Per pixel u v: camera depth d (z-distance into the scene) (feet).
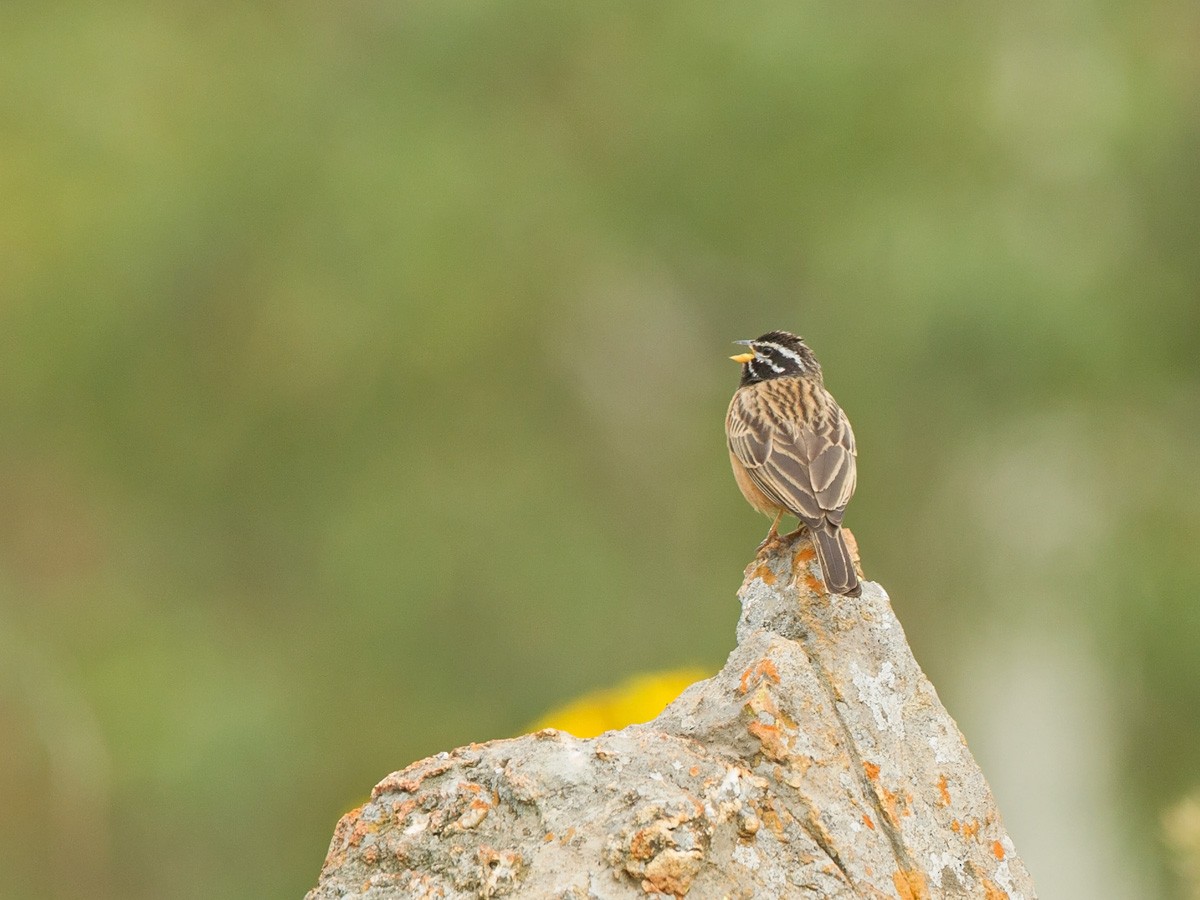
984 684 63.36
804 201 64.03
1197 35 65.62
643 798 16.62
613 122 66.74
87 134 67.15
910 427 62.13
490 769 17.25
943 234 59.11
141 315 63.82
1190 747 61.87
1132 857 61.57
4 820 56.95
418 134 63.72
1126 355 60.80
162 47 68.74
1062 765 62.64
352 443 64.44
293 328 63.31
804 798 17.52
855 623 19.61
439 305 62.34
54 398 65.16
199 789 57.06
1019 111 64.69
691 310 70.79
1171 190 64.49
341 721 61.62
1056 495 64.03
